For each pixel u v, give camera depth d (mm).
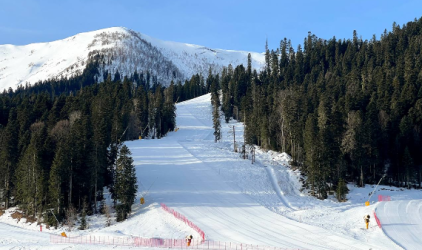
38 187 52375
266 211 48375
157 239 38094
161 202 52531
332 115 68062
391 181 68500
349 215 46406
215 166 70812
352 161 65188
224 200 53406
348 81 106375
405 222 42156
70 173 51969
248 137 75250
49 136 61000
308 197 58469
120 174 50344
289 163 73188
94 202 54188
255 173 66938
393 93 81438
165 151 83625
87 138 56812
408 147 67250
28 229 49656
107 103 91188
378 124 70438
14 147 61844
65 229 47469
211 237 38250
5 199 60438
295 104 77812
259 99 105500
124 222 47531
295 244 35156
